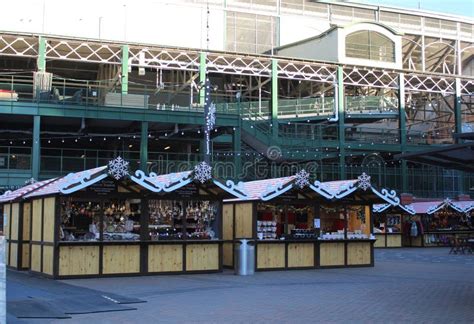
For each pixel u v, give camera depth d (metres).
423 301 13.00
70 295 13.68
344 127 47.22
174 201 19.45
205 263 19.48
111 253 18.14
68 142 46.00
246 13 52.62
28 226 21.03
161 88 45.22
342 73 47.72
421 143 50.47
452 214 40.34
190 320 10.55
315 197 21.94
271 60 45.38
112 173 17.80
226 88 53.06
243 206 21.48
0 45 42.47
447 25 61.62
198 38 50.03
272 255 20.95
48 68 49.59
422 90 51.16
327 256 21.89
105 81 44.34
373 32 49.03
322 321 10.52
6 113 34.69
